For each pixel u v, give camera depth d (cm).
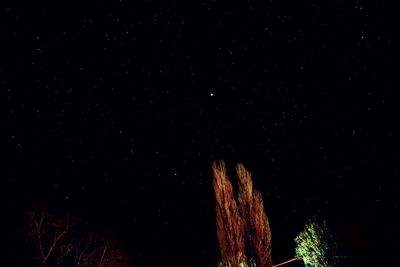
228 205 825
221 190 834
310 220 1040
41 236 1590
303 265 1233
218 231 816
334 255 994
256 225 825
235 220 818
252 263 807
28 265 1543
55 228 1619
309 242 1004
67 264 1609
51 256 1580
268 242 820
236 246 802
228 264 793
